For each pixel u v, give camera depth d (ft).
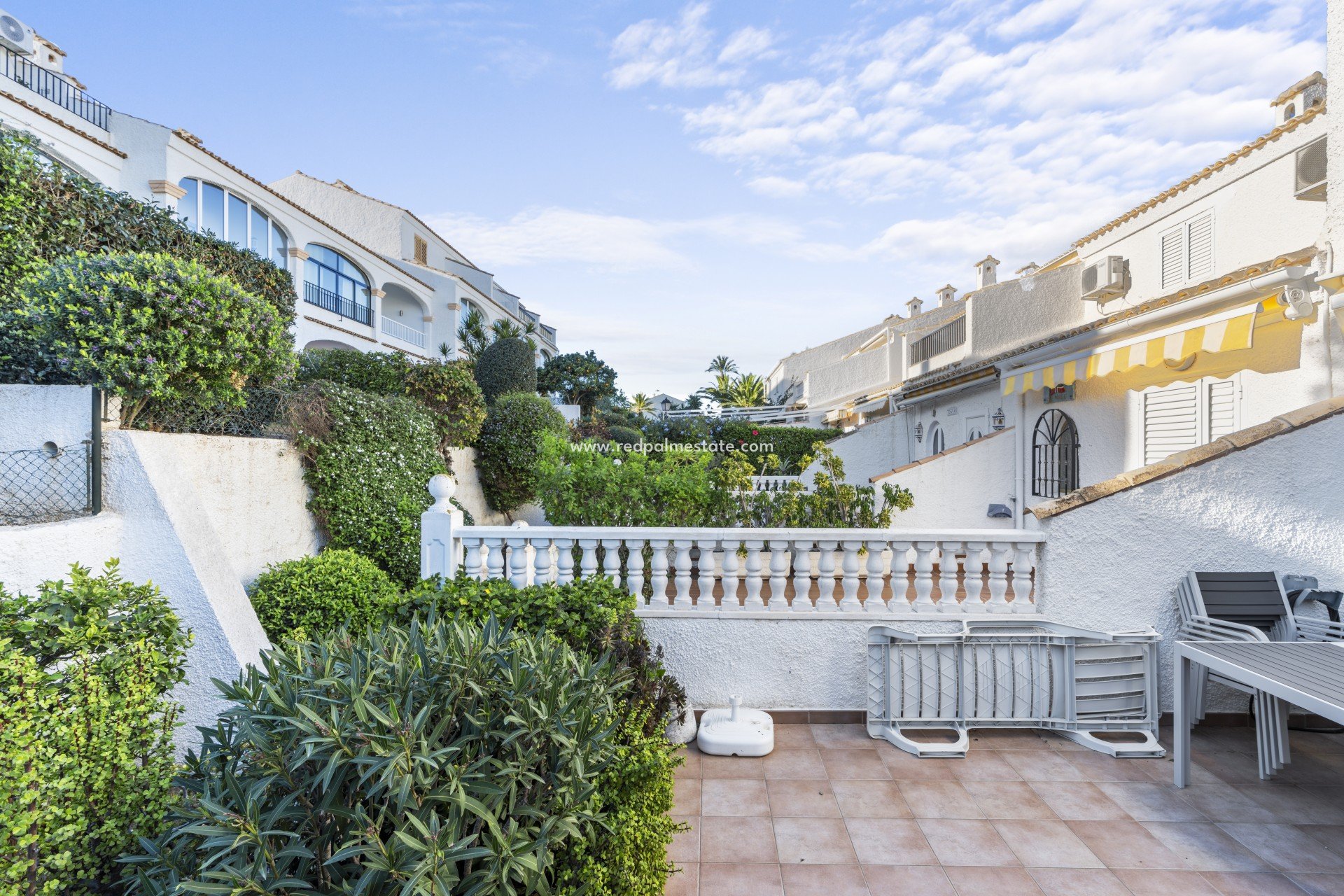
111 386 16.66
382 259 88.38
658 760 10.34
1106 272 39.27
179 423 23.47
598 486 26.81
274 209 67.10
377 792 7.31
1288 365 21.33
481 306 122.52
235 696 8.41
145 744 10.14
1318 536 17.67
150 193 54.03
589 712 9.27
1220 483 17.98
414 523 28.40
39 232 20.90
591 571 19.58
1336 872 11.72
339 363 40.81
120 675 9.82
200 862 7.73
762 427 96.99
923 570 18.90
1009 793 14.70
